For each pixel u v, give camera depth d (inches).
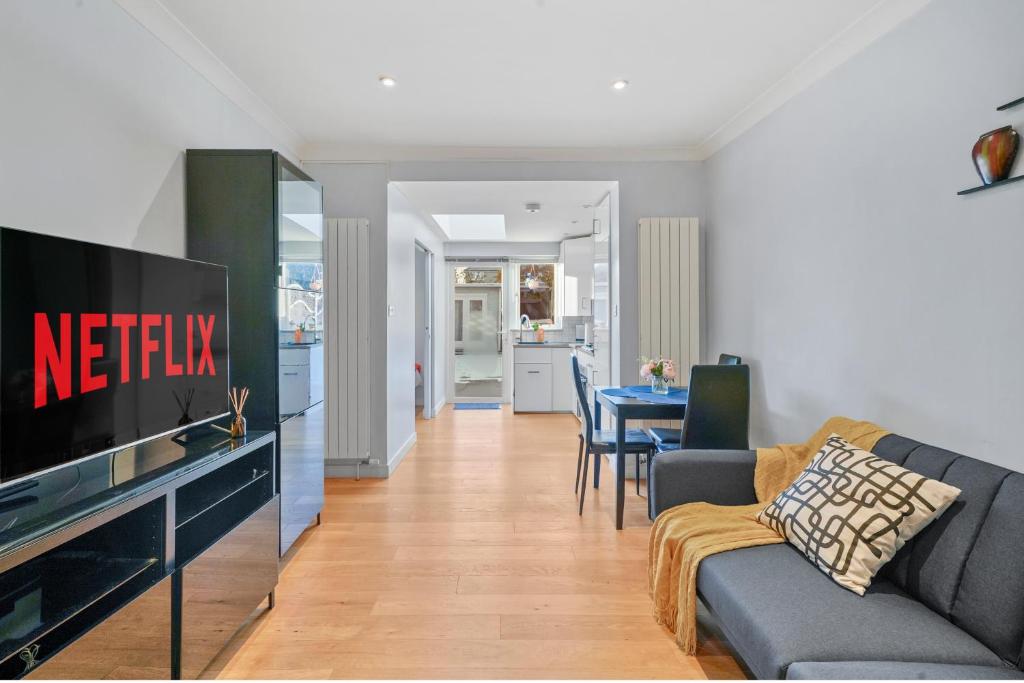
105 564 60.9
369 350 154.3
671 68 105.3
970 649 48.4
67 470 65.0
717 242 148.6
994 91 66.0
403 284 179.2
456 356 299.9
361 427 153.9
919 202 77.9
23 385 51.9
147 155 84.2
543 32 92.0
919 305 77.8
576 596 86.2
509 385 295.4
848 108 93.3
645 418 114.9
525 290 300.7
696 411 108.9
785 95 112.1
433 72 107.0
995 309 65.7
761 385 124.6
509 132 141.6
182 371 76.2
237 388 96.6
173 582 59.5
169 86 89.7
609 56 100.5
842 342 95.2
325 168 155.2
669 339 153.4
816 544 62.8
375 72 107.0
